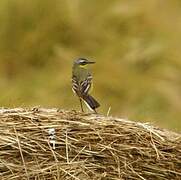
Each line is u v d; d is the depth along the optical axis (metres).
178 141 10.80
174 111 16.92
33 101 16.88
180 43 18.70
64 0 18.92
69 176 10.31
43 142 10.39
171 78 17.92
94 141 10.52
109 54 18.36
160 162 10.66
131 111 16.64
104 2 19.31
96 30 18.91
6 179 10.23
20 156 10.30
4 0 18.73
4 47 18.58
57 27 18.75
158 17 19.31
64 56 18.38
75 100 16.78
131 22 19.11
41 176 10.28
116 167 10.48
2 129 10.41
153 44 18.55
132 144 10.62
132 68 18.11
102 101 17.27
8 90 17.23
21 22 18.73
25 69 18.33
